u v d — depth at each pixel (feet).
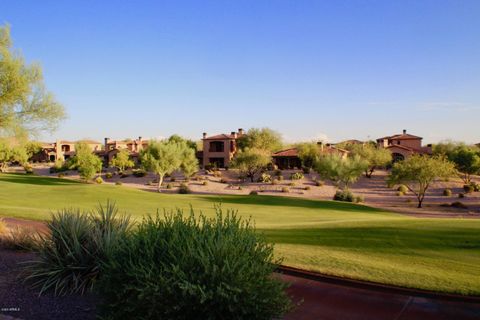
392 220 54.80
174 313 14.58
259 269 15.38
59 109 65.62
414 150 261.65
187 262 15.10
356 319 19.33
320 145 259.19
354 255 32.09
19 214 53.47
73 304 20.29
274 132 297.94
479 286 23.40
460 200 156.15
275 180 202.49
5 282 23.58
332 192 179.01
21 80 60.34
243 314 14.58
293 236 41.16
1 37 62.18
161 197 114.52
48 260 23.66
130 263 15.46
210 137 291.38
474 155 198.80
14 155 252.83
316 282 25.17
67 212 28.09
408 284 23.88
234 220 18.39
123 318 15.56
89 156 209.77
